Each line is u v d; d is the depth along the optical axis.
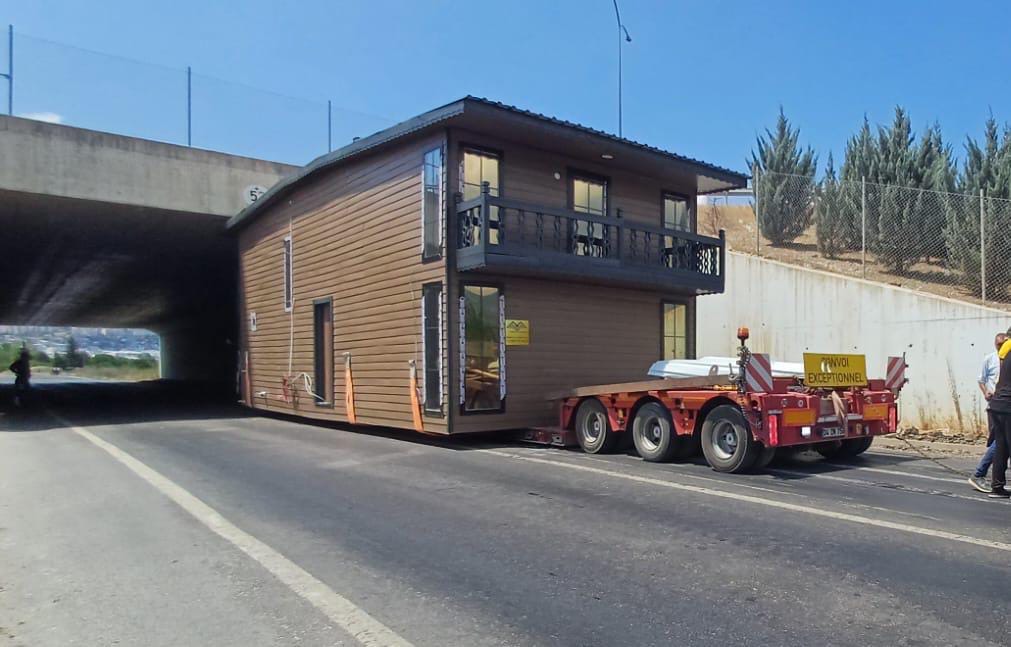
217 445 12.27
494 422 12.60
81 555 5.55
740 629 3.99
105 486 8.39
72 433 14.56
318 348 16.64
